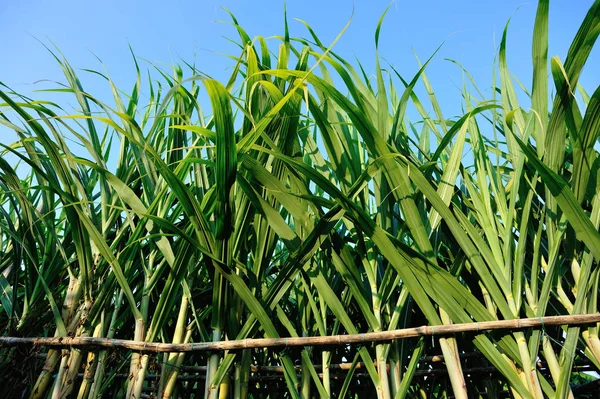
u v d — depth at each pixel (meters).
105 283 1.02
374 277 1.02
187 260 0.96
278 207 1.08
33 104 1.06
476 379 1.24
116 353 0.94
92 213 1.08
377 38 1.14
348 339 0.91
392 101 1.40
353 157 1.08
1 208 1.11
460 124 1.04
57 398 0.88
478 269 0.93
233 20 1.12
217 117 0.80
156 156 0.87
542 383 0.85
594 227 0.85
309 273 1.00
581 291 0.90
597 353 0.86
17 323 1.04
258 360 1.30
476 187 1.24
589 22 0.81
